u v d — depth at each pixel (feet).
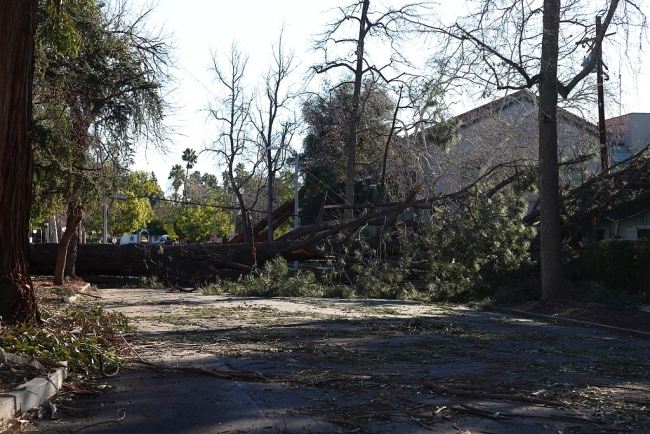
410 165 137.80
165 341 44.62
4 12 39.19
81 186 76.38
